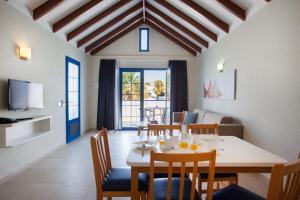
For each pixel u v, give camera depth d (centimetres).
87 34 581
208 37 548
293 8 261
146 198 194
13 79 312
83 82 651
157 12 583
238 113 406
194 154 137
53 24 441
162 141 213
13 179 306
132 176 168
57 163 376
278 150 289
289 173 118
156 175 218
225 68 471
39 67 389
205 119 510
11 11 312
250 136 361
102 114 696
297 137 254
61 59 489
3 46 295
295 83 258
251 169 169
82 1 426
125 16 580
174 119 643
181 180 143
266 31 317
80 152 443
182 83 702
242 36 392
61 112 491
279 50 288
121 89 725
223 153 187
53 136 449
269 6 310
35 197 255
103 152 212
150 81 738
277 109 291
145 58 705
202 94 649
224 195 171
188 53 712
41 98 380
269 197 116
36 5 363
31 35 363
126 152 448
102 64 693
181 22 571
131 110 733
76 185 288
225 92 467
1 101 292
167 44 709
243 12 377
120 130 702
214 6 413
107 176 203
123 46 705
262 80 328
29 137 330
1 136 274
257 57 342
